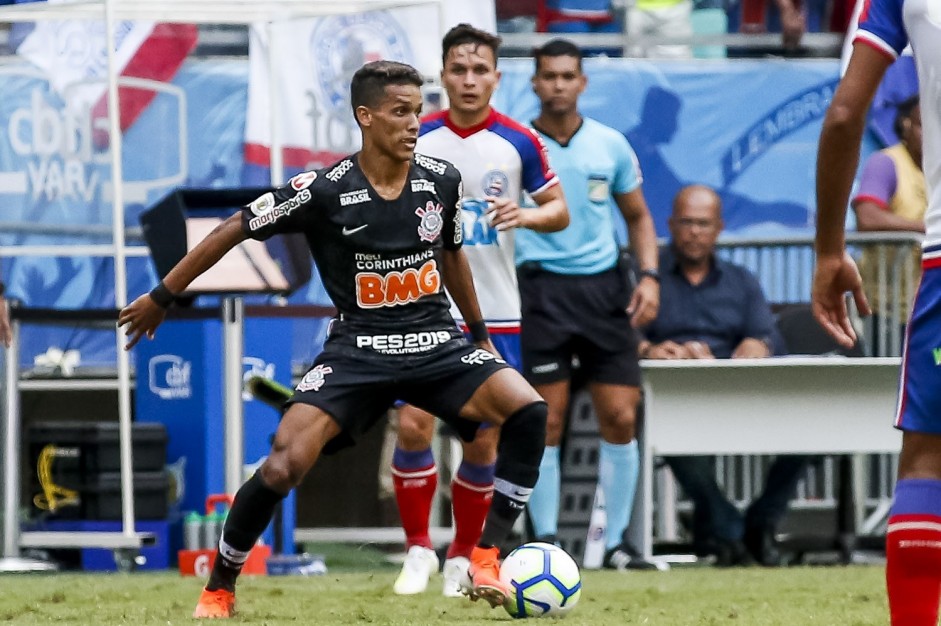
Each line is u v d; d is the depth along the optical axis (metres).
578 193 31.61
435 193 20.61
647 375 33.34
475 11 39.84
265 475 19.73
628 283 32.53
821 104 39.69
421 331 20.56
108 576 30.08
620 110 39.12
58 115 34.19
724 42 42.06
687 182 39.34
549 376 31.69
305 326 36.75
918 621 13.68
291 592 25.33
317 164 36.75
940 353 13.36
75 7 33.00
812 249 36.09
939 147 13.43
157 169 36.56
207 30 39.41
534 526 32.22
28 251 32.56
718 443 33.50
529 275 31.72
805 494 38.09
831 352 34.41
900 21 13.59
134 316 19.86
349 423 20.27
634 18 41.97
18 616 20.50
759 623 19.73
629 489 32.66
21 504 34.19
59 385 35.59
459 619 20.22
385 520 35.19
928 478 13.75
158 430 33.06
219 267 30.59
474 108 26.52
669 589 26.19
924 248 13.48
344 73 36.62
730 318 34.16
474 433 21.03
